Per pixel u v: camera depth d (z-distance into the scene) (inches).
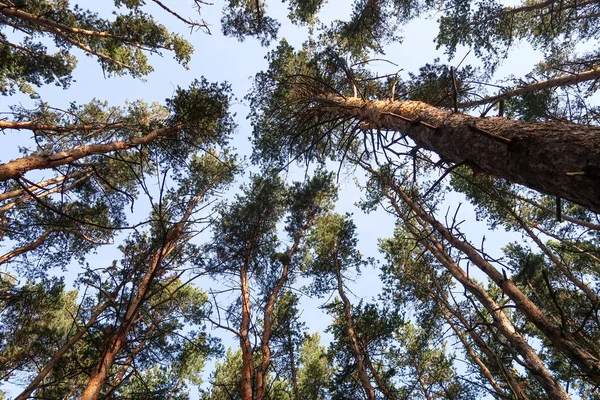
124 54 482.0
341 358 422.3
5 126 289.1
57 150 455.5
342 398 374.6
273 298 430.6
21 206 410.6
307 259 556.1
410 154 154.4
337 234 519.5
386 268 488.1
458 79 335.0
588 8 394.6
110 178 473.7
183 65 454.0
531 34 447.2
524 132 95.3
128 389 444.8
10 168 181.0
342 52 416.8
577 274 411.5
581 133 83.0
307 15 438.9
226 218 465.1
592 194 73.9
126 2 466.9
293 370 416.5
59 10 407.5
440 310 418.9
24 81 463.5
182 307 456.8
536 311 223.9
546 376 213.6
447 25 428.1
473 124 116.7
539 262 361.4
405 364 458.3
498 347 336.2
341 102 264.8
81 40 448.1
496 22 426.9
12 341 425.1
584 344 279.6
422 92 338.6
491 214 479.5
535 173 88.4
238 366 539.8
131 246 375.9
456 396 397.1
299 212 552.7
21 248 386.0
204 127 375.2
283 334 428.5
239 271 433.7
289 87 374.6
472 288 296.7
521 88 348.2
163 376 503.2
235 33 428.1
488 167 106.3
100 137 491.5
